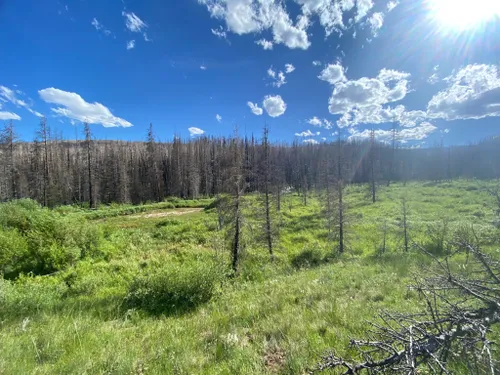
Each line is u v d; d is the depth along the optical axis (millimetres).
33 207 17406
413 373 1524
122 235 19344
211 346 4348
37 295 7230
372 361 1913
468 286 2355
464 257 8156
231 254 12523
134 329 5324
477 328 1825
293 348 3934
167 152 75125
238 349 4074
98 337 4707
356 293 6500
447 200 28984
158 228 22516
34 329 5094
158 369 3738
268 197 15172
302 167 68750
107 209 39156
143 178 60844
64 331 4914
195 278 7543
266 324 4996
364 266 9898
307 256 14523
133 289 7633
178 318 6152
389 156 65375
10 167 38812
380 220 21891
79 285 9406
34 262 11750
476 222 16078
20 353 3951
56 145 56688
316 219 24656
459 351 2012
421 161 73250
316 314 5211
